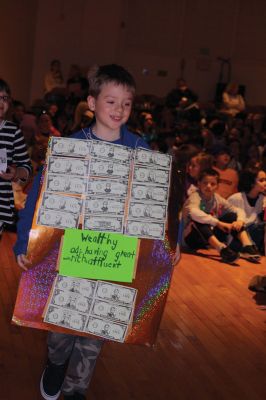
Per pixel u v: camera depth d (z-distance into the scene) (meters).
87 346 3.06
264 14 16.69
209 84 16.97
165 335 4.56
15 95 16.16
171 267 2.96
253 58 16.80
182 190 2.99
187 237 7.19
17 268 5.79
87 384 3.12
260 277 5.83
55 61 15.48
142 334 2.96
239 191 7.47
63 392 3.14
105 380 3.71
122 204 2.91
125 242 2.92
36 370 3.74
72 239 2.89
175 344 4.41
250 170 7.90
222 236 7.33
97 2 16.28
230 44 16.86
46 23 16.16
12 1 15.56
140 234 2.92
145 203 2.93
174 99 14.66
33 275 2.90
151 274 2.95
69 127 10.39
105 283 2.94
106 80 2.84
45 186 2.88
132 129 9.70
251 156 10.28
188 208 7.14
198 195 7.21
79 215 2.88
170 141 9.58
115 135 2.96
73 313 2.93
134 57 16.84
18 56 15.94
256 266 6.88
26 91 16.30
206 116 14.24
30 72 16.25
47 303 2.91
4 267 5.78
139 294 2.95
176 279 6.04
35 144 8.43
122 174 2.91
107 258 2.92
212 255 7.14
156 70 16.89
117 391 3.59
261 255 7.38
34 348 4.05
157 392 3.64
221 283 6.09
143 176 2.92
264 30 16.70
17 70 16.02
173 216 2.97
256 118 14.06
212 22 16.80
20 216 2.94
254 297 5.73
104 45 16.41
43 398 3.28
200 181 7.18
